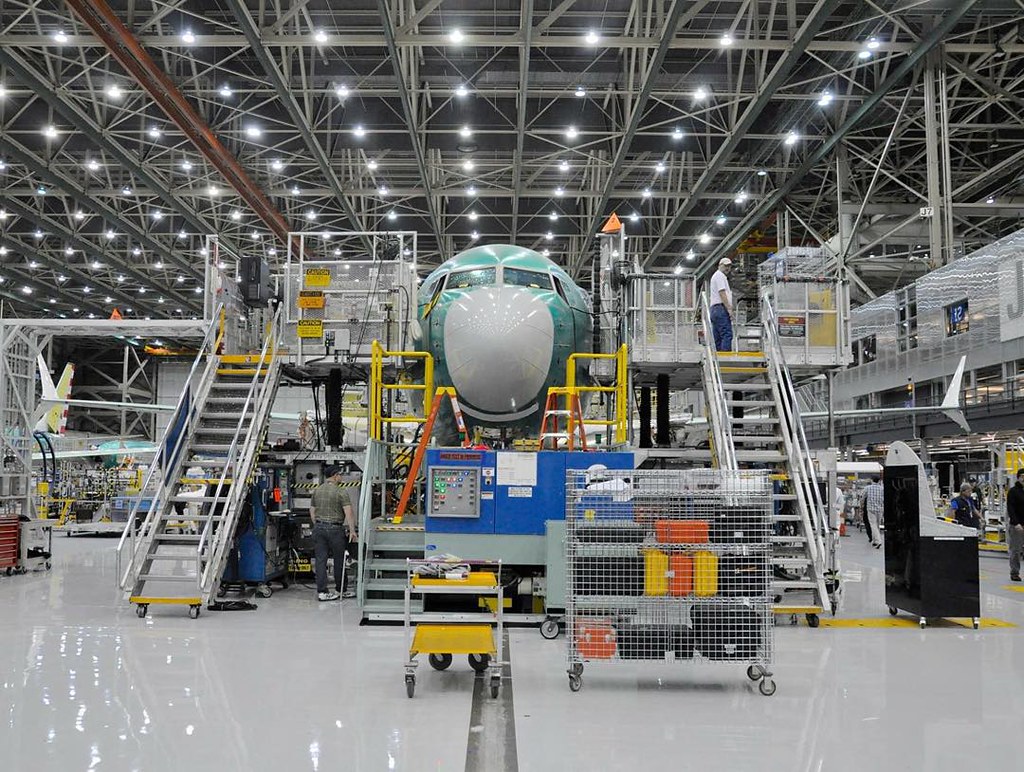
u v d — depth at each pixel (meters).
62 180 30.72
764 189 34.31
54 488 31.48
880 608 12.19
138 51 21.12
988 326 26.41
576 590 7.27
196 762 5.12
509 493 10.30
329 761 5.16
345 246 43.47
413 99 25.25
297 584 14.54
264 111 28.28
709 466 14.09
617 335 14.27
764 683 6.98
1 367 15.70
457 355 12.70
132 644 8.92
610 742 5.61
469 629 7.29
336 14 22.81
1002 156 36.38
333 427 13.83
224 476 11.55
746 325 15.18
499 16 23.47
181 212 34.72
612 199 36.12
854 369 37.25
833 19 25.00
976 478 32.38
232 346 14.34
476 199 36.38
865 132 33.03
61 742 5.51
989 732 5.89
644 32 23.23
